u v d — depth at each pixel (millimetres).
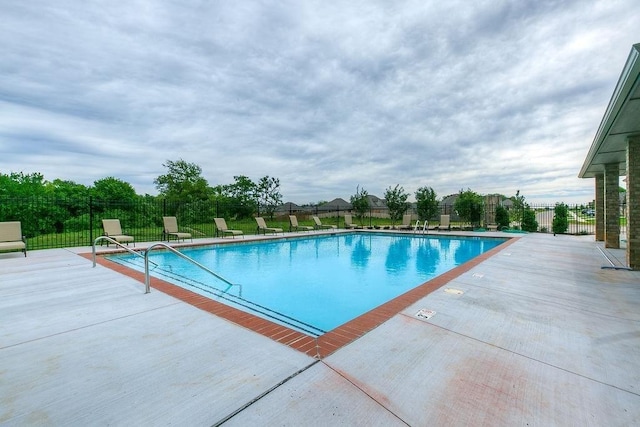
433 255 11133
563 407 1992
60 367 2525
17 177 23672
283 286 6754
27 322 3525
